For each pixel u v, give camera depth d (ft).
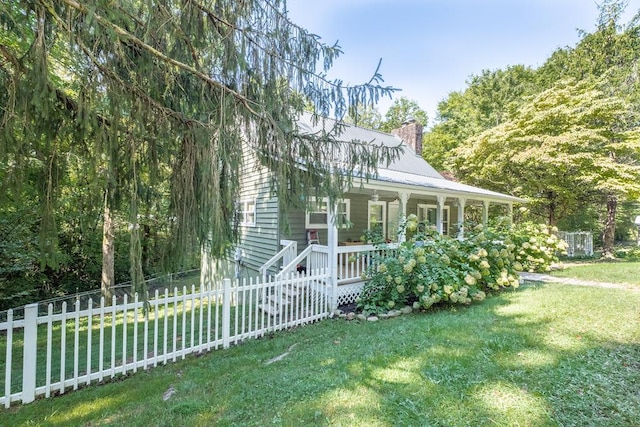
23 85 8.71
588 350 11.88
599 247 65.16
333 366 11.91
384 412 8.82
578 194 46.01
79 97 9.43
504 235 27.86
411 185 26.53
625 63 50.37
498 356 11.71
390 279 19.72
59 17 8.25
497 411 8.57
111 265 28.99
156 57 10.98
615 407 8.50
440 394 9.49
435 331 14.52
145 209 12.56
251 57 12.32
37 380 12.51
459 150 53.93
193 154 11.91
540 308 17.29
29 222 21.84
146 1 9.52
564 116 41.24
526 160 42.04
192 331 14.56
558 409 8.54
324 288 21.45
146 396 10.85
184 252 12.21
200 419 9.17
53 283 33.55
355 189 25.13
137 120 10.86
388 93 13.03
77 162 11.12
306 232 28.45
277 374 11.62
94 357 15.53
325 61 13.38
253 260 30.27
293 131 13.38
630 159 46.75
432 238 22.85
